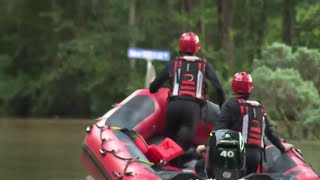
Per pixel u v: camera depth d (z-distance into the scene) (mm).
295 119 71438
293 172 30031
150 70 49281
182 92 33781
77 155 51719
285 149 30984
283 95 70250
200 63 34062
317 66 77625
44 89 126750
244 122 28500
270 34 136375
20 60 133750
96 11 130250
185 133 33719
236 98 29078
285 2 123562
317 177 29891
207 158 27109
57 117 120875
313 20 121188
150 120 35875
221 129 27969
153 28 131125
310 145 62719
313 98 70688
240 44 131000
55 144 60500
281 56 78688
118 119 34719
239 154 26125
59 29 127500
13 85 129375
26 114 128375
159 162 32688
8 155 51375
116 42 127250
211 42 130750
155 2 133250
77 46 124375
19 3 133250
